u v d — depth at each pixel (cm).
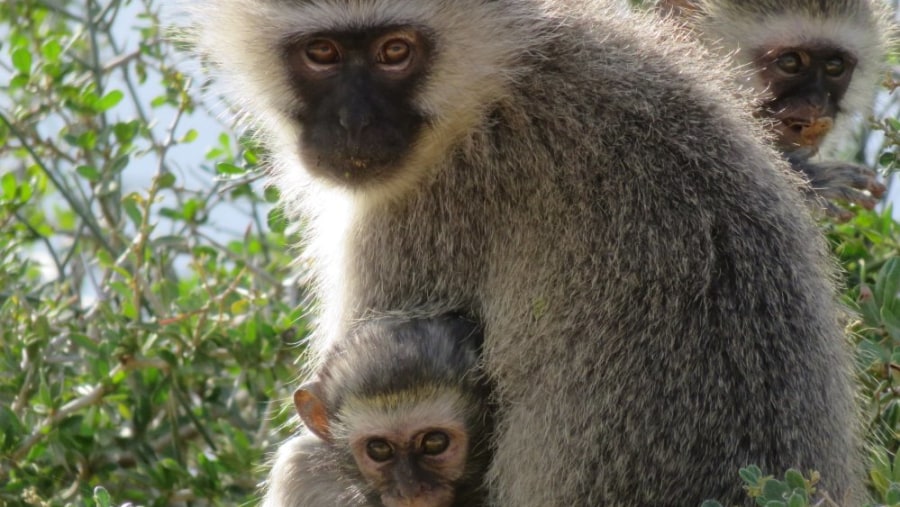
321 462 1174
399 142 1101
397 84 1110
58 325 1424
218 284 1462
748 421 998
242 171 1430
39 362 1346
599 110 1087
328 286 1201
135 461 1377
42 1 1695
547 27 1135
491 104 1105
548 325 1042
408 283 1127
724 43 1638
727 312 1016
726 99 1141
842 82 1619
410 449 1102
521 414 1049
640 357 1009
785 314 1032
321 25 1118
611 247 1034
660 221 1034
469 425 1095
